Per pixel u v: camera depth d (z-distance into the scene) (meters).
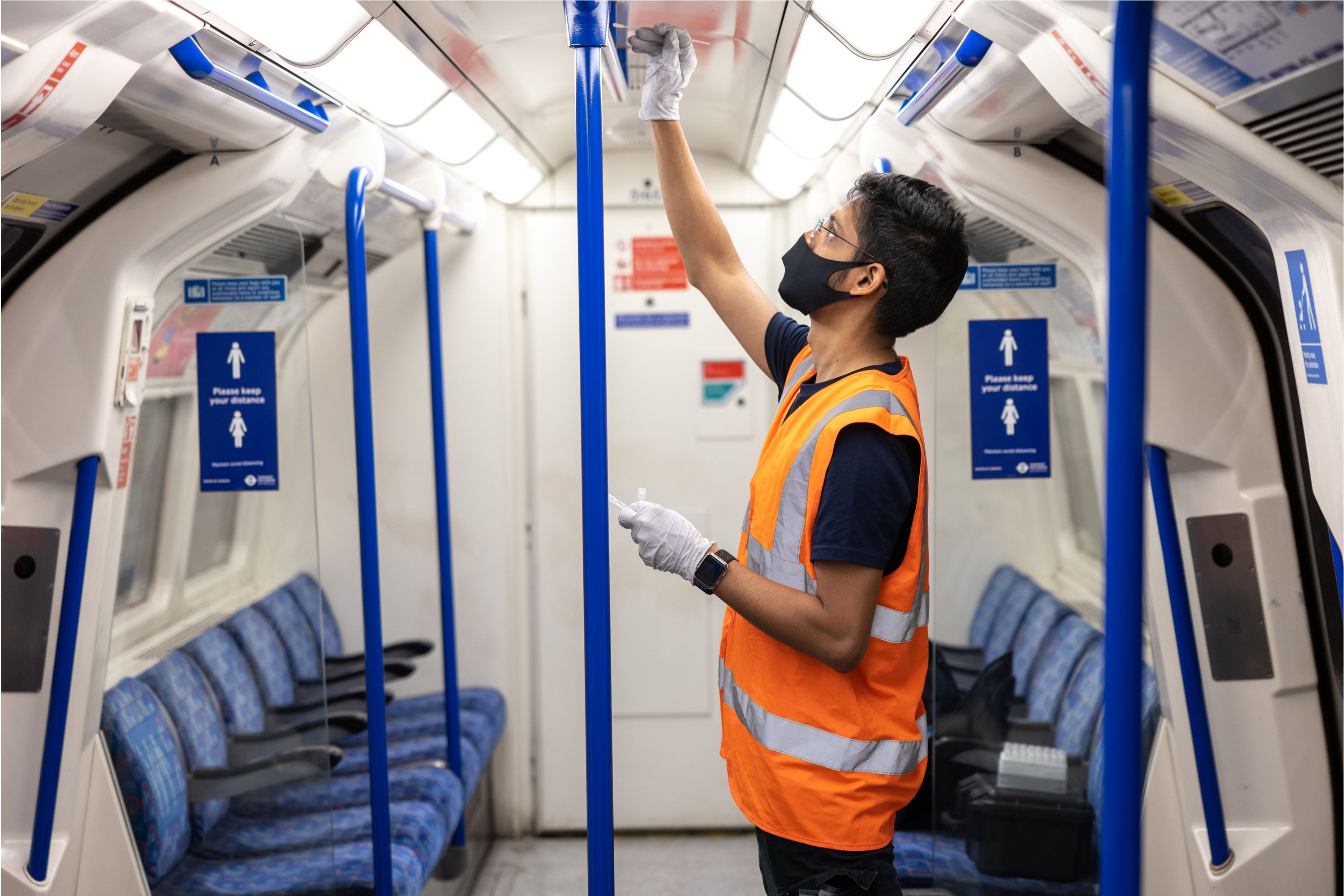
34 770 2.31
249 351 2.66
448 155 3.19
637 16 2.22
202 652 3.12
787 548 1.58
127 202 2.30
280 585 3.80
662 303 4.16
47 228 2.29
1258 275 2.34
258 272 2.65
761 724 1.63
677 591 4.26
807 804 1.58
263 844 2.75
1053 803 2.80
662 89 1.90
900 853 3.11
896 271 1.59
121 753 2.46
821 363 1.71
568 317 4.17
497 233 4.12
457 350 4.15
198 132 2.16
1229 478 2.43
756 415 4.18
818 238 1.67
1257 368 2.41
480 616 4.26
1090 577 3.25
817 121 2.78
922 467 1.59
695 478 4.20
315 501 3.17
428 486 4.20
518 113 3.17
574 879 3.93
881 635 1.60
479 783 4.02
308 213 3.04
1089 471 3.17
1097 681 2.89
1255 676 2.43
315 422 4.16
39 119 1.62
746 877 3.93
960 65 1.88
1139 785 1.08
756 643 1.66
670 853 4.15
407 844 3.05
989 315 2.82
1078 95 1.72
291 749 2.82
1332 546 2.29
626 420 4.19
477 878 3.94
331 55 2.12
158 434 2.78
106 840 2.41
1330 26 1.23
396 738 3.84
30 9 1.43
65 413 2.26
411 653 4.14
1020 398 2.84
